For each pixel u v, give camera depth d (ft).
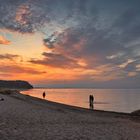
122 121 79.71
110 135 50.31
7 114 74.84
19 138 41.55
